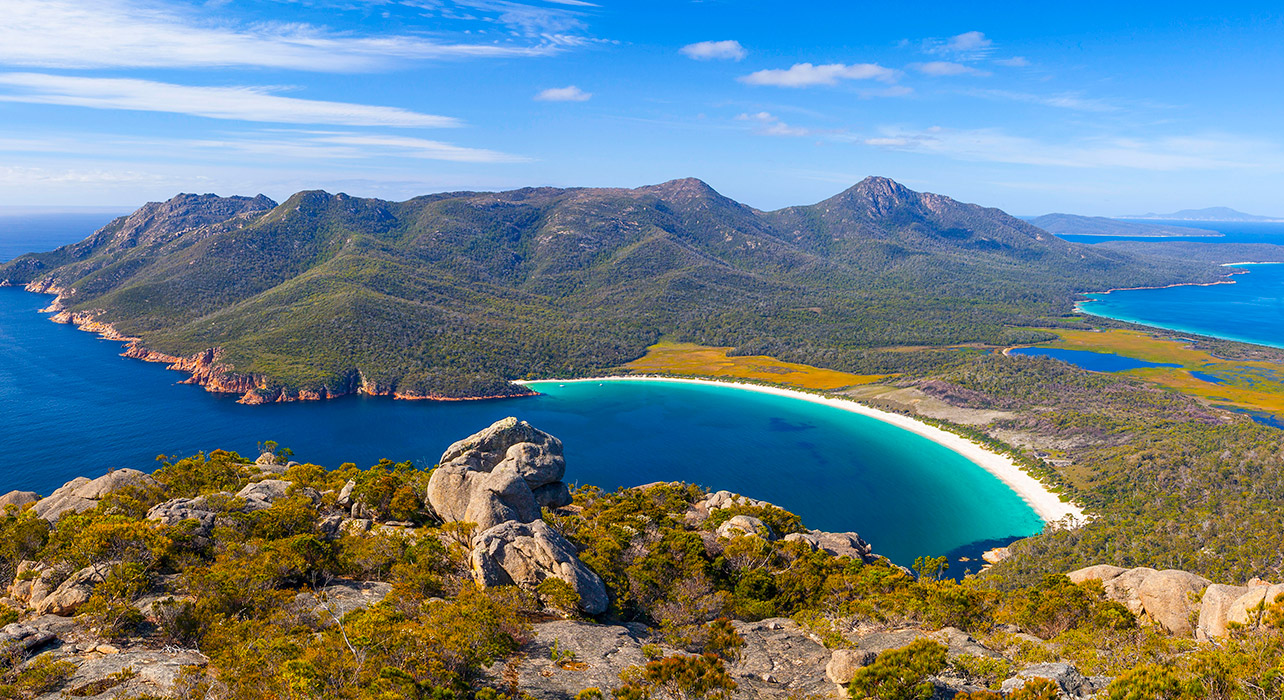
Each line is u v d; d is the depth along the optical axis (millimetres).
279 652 30734
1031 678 29109
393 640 31062
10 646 30688
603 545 52062
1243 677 28344
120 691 27734
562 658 35125
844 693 32500
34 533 50031
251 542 50562
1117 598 45438
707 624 41062
